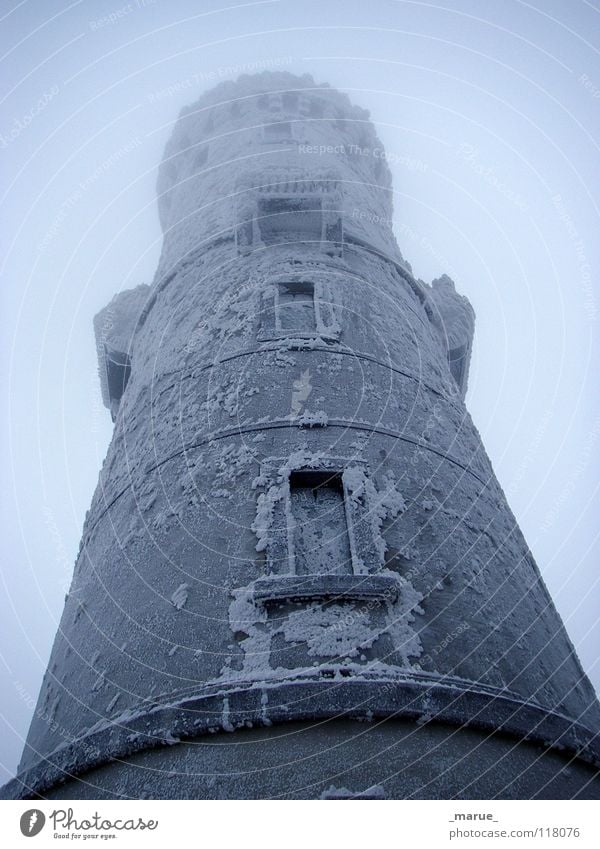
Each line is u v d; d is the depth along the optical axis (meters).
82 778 7.44
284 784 6.60
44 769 7.81
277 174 15.00
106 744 7.41
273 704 7.07
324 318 12.32
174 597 8.46
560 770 7.44
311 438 9.98
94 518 11.32
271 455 9.74
